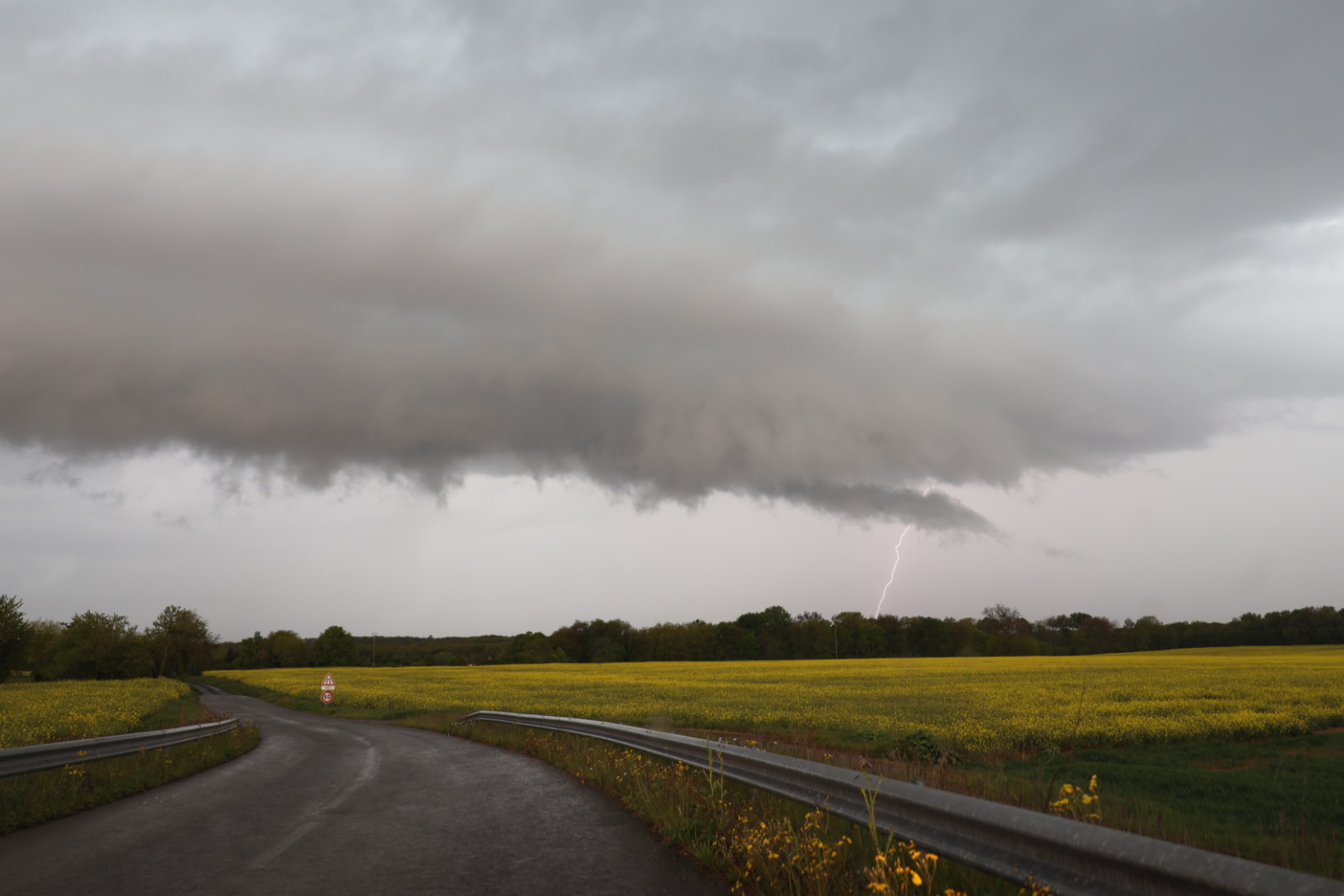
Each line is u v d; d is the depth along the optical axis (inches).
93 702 1464.1
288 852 263.0
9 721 962.7
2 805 322.3
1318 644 4362.7
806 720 858.8
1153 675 1658.5
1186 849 115.5
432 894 211.6
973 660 2977.4
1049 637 5012.3
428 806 359.9
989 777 352.2
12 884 223.0
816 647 5059.1
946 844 173.5
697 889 216.1
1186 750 660.1
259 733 898.7
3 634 2650.1
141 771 450.6
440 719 1077.1
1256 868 103.3
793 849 218.5
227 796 394.0
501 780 451.8
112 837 289.6
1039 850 146.8
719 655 5123.0
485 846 270.8
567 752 545.6
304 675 3380.9
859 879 196.1
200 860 251.6
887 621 5123.0
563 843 275.7
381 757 610.9
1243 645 4566.9
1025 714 925.2
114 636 3991.1
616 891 214.7
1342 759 577.6
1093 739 714.2
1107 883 129.8
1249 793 432.1
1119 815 266.8
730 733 784.9
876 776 209.9
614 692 1540.4
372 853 261.4
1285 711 914.1
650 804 319.0
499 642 7317.9
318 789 421.1
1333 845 243.9
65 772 397.7
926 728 729.6
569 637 5590.6
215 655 5989.2
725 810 284.0
